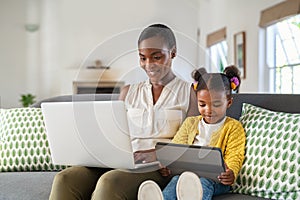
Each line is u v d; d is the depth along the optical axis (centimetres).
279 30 509
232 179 160
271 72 527
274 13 491
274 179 157
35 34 676
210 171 160
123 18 694
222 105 169
